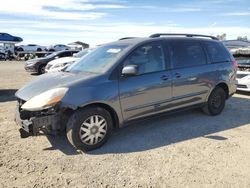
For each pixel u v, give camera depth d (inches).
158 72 202.4
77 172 149.3
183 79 216.1
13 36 1446.9
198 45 236.8
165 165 157.2
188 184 138.1
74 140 169.6
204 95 236.8
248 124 231.6
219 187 135.6
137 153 173.0
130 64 190.1
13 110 275.7
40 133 165.2
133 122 194.1
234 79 261.7
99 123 177.0
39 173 148.3
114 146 183.8
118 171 150.3
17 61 1346.0
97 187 135.6
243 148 181.6
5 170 151.1
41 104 162.6
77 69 205.2
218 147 182.7
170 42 217.0
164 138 198.1
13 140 193.2
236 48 419.8
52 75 198.7
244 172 149.9
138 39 210.1
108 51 206.1
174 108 215.2
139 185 137.1
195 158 166.2
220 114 260.4
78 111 169.8
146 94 194.4
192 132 210.7
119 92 181.2
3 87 436.5
